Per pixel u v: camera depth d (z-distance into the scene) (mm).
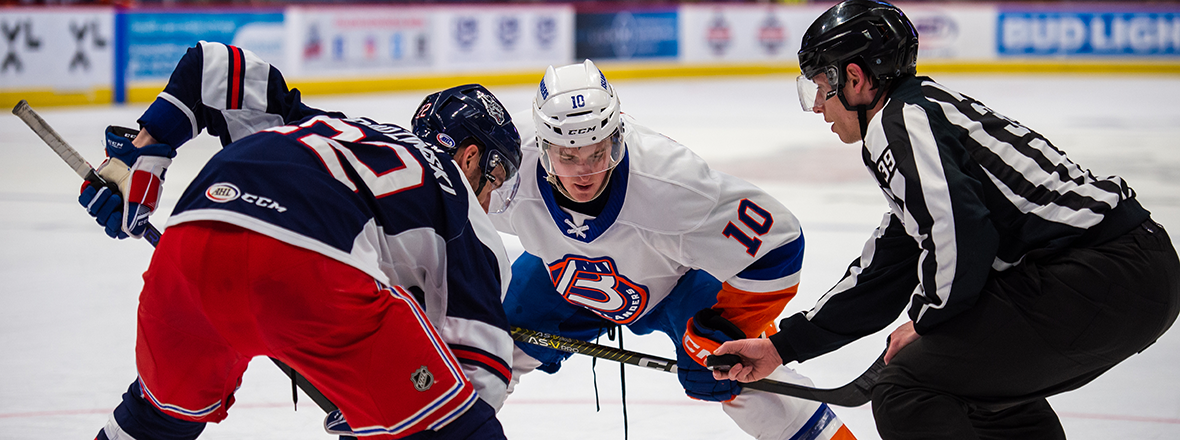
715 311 4949
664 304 5277
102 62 26875
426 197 3627
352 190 3482
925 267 3695
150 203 4328
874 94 4059
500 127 4277
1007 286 3764
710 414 5863
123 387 6309
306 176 3436
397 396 3389
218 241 3352
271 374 6551
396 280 3666
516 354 5363
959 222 3570
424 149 3754
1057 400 5977
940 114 3828
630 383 6441
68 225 12242
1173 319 3920
